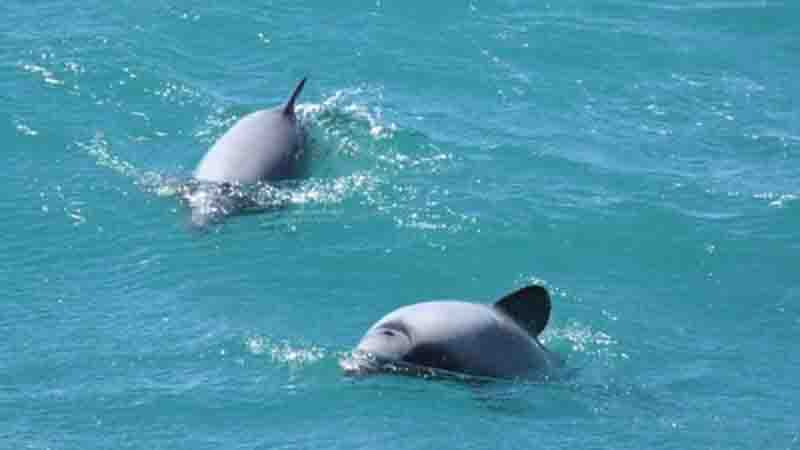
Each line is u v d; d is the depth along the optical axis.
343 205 65.56
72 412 49.06
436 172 69.12
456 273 60.47
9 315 56.06
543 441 47.50
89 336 54.62
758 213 66.69
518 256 62.00
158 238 62.38
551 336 55.75
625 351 54.97
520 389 50.78
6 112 72.25
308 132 71.69
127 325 55.50
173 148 70.50
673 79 81.75
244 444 47.00
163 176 67.56
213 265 60.31
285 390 50.41
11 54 78.62
